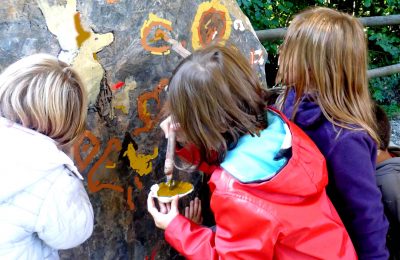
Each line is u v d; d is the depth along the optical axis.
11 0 1.18
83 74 1.30
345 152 1.12
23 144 1.02
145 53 1.44
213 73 1.06
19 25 1.20
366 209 1.12
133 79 1.43
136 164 1.47
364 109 1.19
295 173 1.01
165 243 1.62
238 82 1.09
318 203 1.05
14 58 1.20
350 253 1.06
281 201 1.01
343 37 1.17
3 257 1.02
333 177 1.15
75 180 1.10
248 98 1.09
